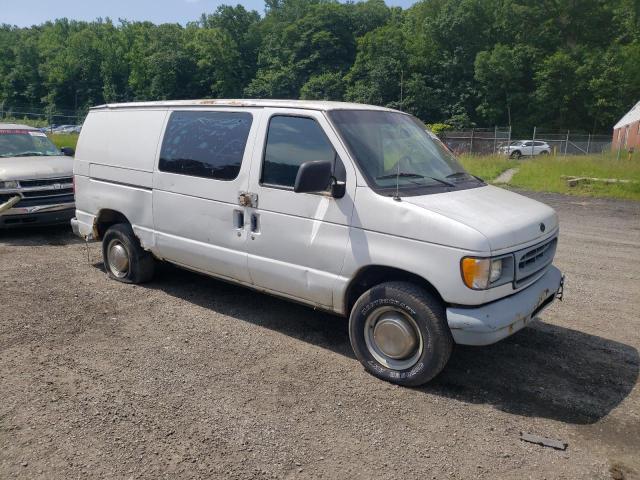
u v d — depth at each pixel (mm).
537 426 3723
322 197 4410
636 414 3893
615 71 59906
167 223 5664
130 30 100562
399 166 4477
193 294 6176
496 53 63906
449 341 4000
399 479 3158
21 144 10164
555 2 67500
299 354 4719
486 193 4641
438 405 3949
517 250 4008
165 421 3674
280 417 3750
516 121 64438
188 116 5535
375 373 4309
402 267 4020
